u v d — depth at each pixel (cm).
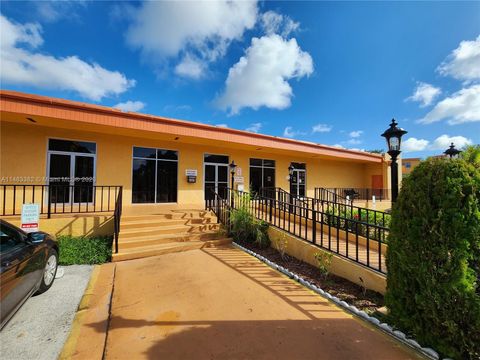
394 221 280
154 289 402
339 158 1523
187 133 928
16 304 282
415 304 257
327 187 1612
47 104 682
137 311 334
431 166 256
